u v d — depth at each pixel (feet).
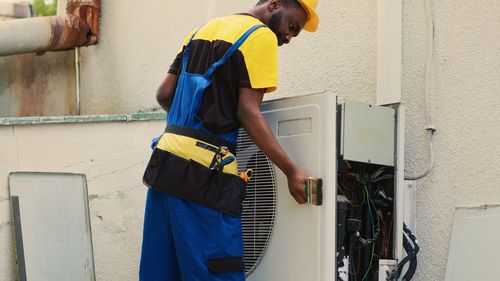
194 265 9.36
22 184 14.78
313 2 10.24
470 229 10.92
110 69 16.94
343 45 12.91
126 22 16.78
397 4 12.05
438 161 11.53
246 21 9.85
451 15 11.58
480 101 11.09
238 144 10.97
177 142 9.54
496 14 11.03
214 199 9.42
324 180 9.87
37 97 17.89
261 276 10.56
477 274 10.70
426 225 11.59
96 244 14.67
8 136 15.19
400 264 10.95
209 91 9.64
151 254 9.86
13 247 14.78
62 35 16.70
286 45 13.87
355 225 10.69
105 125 14.83
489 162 10.89
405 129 12.03
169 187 9.46
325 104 9.98
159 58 16.03
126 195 14.57
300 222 10.10
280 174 10.41
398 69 11.94
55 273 14.52
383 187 11.28
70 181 14.70
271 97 14.06
